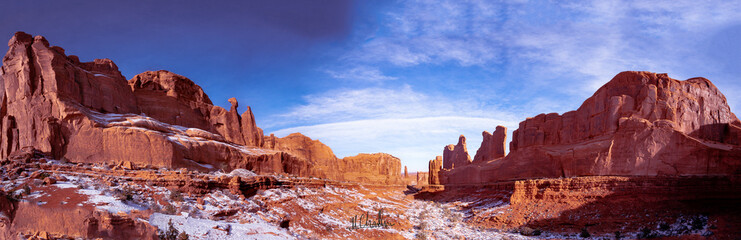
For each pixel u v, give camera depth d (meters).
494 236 46.44
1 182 30.41
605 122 56.12
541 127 71.00
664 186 46.25
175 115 55.94
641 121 51.22
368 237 41.22
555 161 61.00
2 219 25.55
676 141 48.62
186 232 27.55
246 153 60.59
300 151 103.31
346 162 127.69
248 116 71.00
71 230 25.27
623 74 56.69
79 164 36.78
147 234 25.97
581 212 48.38
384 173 130.00
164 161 42.44
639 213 44.97
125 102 48.88
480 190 79.50
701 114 52.69
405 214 60.59
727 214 40.03
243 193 42.00
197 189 36.28
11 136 38.19
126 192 31.06
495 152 90.94
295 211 43.44
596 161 53.56
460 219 59.75
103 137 40.12
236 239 29.14
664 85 53.09
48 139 37.34
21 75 39.34
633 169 50.28
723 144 50.69
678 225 40.69
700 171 46.81
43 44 40.16
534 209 53.25
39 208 25.98
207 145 51.25
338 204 56.94
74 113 39.16
